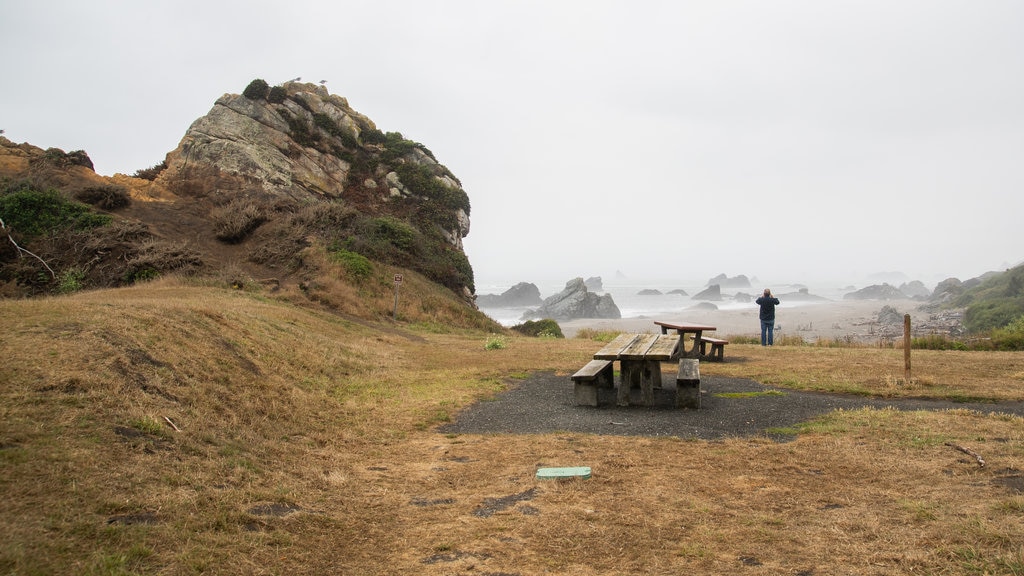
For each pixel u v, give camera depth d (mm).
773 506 4152
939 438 5559
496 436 6504
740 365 11031
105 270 22469
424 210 38156
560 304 64688
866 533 3582
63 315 6887
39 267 22000
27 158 33281
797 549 3434
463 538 3787
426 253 32219
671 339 9883
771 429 6410
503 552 3562
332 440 6176
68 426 4324
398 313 23516
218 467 4543
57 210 25047
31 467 3625
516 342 16688
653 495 4461
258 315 12438
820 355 12328
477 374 10609
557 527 3914
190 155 34875
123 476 3869
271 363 8727
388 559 3502
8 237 22656
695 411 7457
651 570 3256
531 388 9391
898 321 51250
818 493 4359
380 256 28656
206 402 6008
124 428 4641
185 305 9695
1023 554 3070
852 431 6020
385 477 5137
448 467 5398
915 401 7570
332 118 40469
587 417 7336
